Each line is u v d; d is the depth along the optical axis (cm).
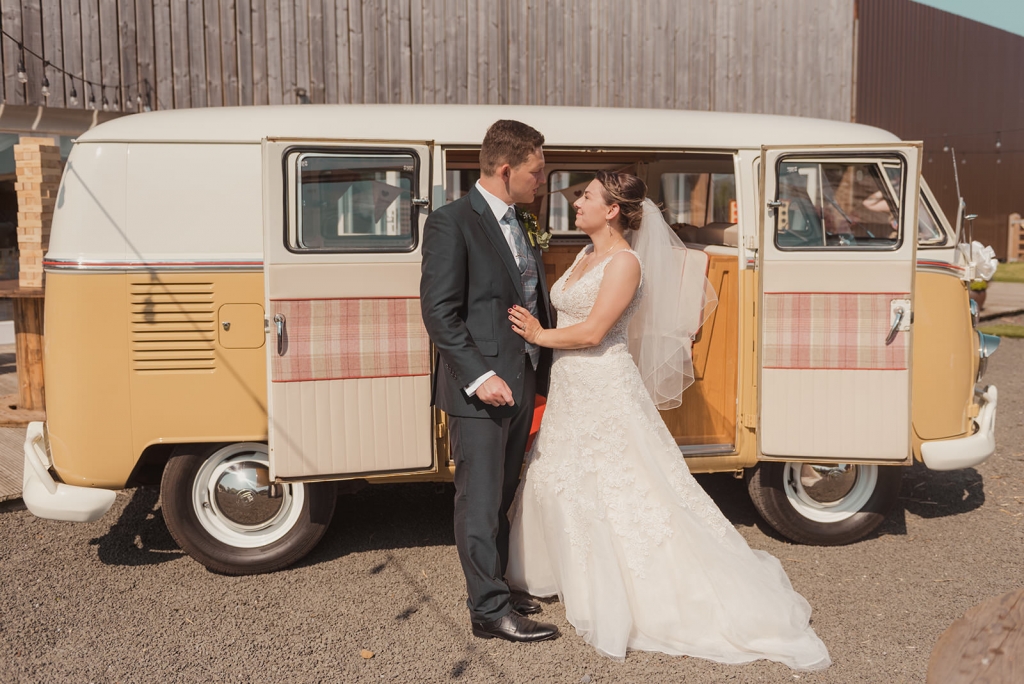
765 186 394
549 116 407
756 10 927
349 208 368
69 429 370
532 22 849
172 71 741
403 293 376
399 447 381
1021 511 485
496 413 329
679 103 913
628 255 342
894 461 404
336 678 311
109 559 416
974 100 1509
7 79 693
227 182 373
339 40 788
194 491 389
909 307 395
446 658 325
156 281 368
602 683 308
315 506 398
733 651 329
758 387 406
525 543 371
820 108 962
